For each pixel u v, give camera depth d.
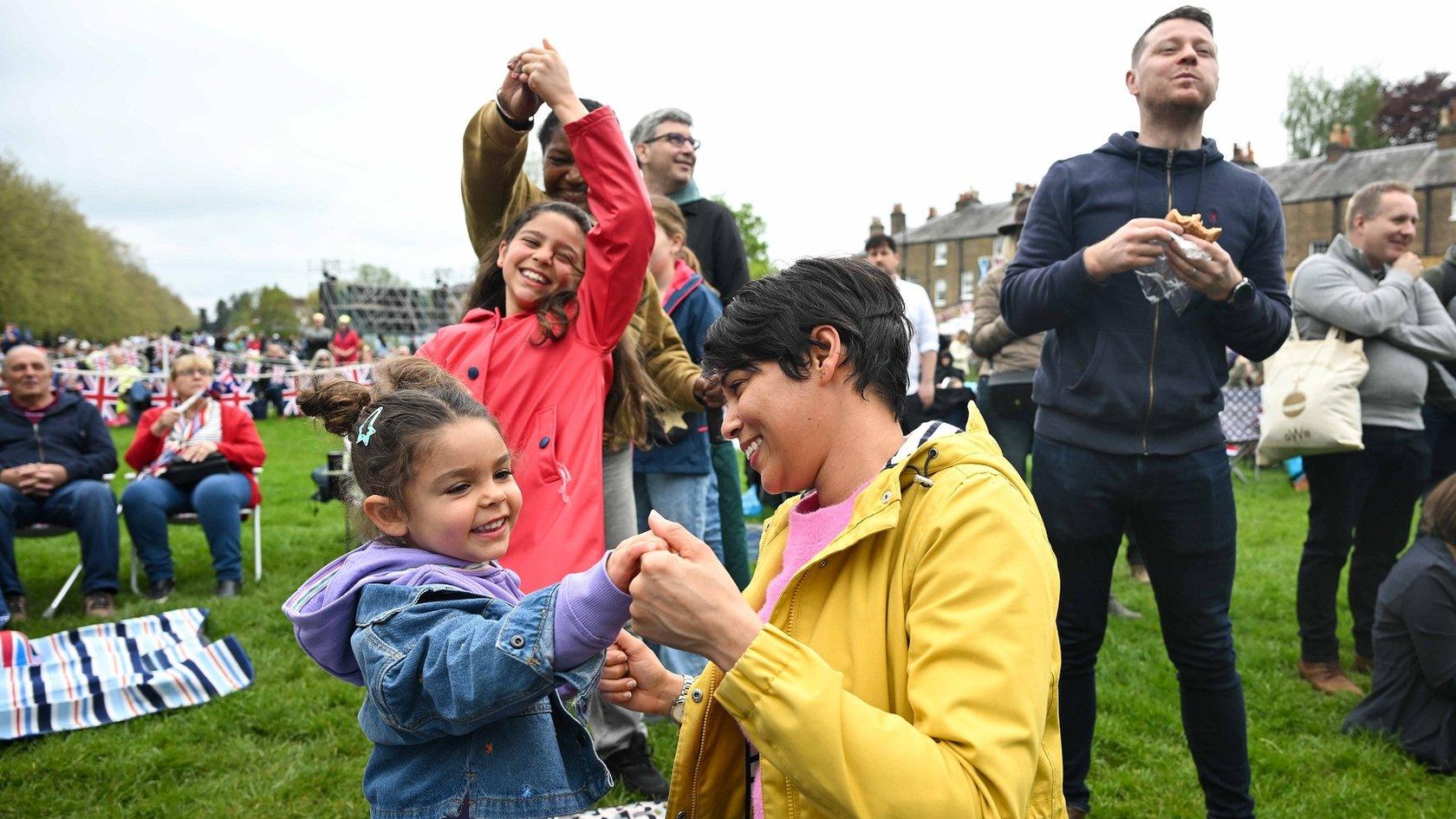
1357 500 4.34
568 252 2.81
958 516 1.43
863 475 1.58
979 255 48.34
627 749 3.38
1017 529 1.42
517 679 1.46
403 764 1.71
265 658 4.82
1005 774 1.27
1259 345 2.86
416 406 1.75
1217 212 2.93
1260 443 4.43
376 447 1.74
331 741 3.90
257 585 6.32
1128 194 2.98
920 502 1.50
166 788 3.52
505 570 1.87
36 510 5.75
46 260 50.34
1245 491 9.82
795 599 1.54
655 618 1.37
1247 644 4.96
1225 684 2.86
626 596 1.47
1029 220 3.13
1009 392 5.61
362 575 1.71
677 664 4.01
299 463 12.95
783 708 1.29
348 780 3.57
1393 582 3.81
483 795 1.66
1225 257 2.67
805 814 1.46
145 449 6.20
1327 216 37.00
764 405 1.56
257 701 4.21
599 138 2.73
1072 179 3.04
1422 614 3.64
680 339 3.67
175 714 4.14
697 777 1.64
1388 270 4.32
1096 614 2.97
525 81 2.84
